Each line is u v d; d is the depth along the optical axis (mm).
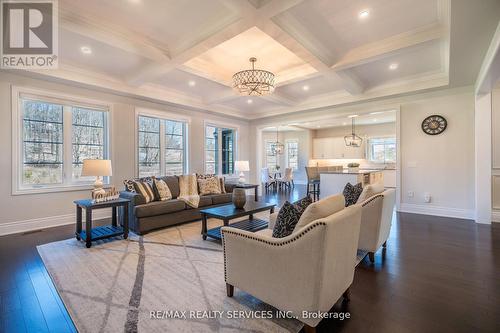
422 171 4875
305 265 1444
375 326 1606
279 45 3381
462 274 2328
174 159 5805
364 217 2621
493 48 2684
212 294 1975
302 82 4723
